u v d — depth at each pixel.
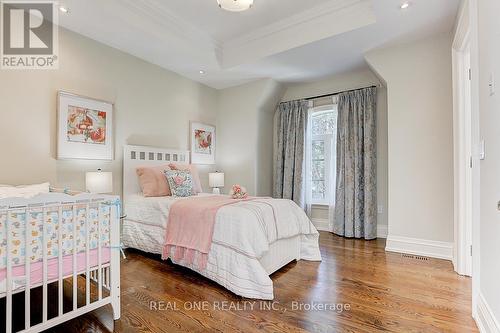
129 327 1.60
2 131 2.40
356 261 2.78
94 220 1.67
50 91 2.72
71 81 2.89
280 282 2.26
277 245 2.50
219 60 3.86
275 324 1.63
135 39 3.10
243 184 4.61
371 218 3.69
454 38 2.46
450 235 2.81
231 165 4.78
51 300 1.93
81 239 1.60
